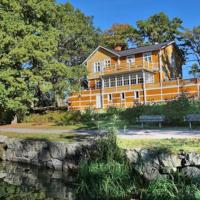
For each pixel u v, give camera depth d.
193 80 48.91
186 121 25.34
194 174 11.88
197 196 10.29
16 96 34.72
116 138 15.70
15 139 21.95
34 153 20.11
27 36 35.16
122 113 33.72
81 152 16.67
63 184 15.62
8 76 33.53
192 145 13.60
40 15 38.06
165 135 18.47
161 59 59.94
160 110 30.84
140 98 55.53
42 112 43.62
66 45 57.88
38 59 35.66
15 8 35.69
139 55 61.75
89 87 66.00
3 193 14.54
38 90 39.75
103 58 65.25
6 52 35.12
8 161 21.94
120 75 60.38
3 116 40.47
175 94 50.69
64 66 38.91
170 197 11.16
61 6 47.69
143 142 15.15
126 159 14.09
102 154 15.13
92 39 63.81
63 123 32.19
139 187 13.09
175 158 12.52
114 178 13.30
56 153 18.31
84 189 13.81
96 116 33.56
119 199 12.60
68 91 46.31
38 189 15.02
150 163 13.20
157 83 53.12
